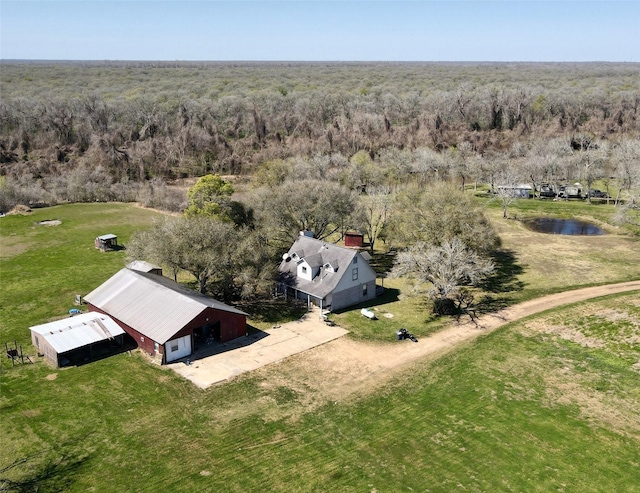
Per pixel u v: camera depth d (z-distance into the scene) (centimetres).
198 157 13088
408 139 13688
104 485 2983
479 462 3203
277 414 3675
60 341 4331
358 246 7644
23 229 8469
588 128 15025
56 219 9119
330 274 5578
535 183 11081
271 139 14238
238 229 6181
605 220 9038
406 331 4950
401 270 5559
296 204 6569
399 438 3428
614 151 11425
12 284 6144
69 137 14638
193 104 17675
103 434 3434
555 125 15012
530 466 3166
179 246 5097
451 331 5038
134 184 11069
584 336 4809
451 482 3031
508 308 5566
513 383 4088
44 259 7056
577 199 10694
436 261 5431
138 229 8550
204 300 4744
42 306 5528
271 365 4344
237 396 3881
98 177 10919
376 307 5628
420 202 6644
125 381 4050
